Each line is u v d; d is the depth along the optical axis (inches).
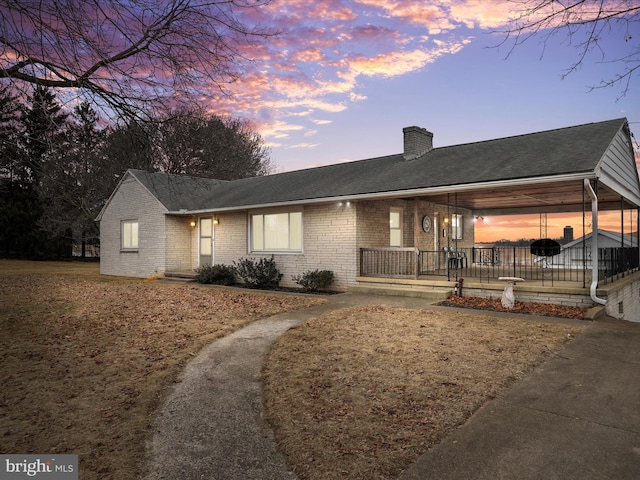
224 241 662.5
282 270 577.9
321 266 533.0
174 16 203.8
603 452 133.5
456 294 428.8
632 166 528.4
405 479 124.0
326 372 216.7
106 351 266.4
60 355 258.1
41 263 1079.0
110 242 800.9
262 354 255.3
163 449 149.8
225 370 230.5
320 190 537.3
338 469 131.5
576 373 204.5
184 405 187.3
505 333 278.5
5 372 228.8
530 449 136.8
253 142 1368.1
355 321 324.8
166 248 697.6
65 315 370.3
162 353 261.1
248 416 175.8
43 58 189.2
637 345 250.4
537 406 169.0
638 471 122.6
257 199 597.9
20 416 176.9
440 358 229.5
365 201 513.7
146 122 231.6
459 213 703.1
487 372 207.0
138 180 727.7
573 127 481.7
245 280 585.6
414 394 184.2
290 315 361.7
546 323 306.3
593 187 365.1
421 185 430.0
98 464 139.9
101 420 173.2
